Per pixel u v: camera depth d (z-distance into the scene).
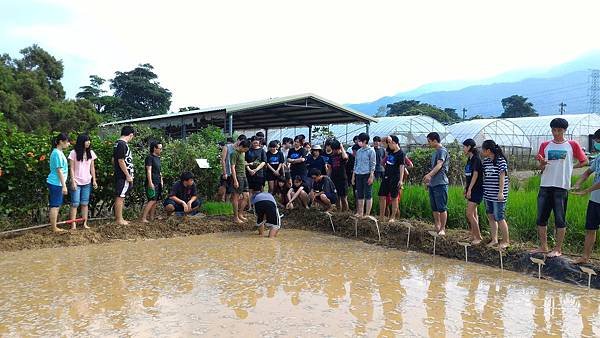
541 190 7.75
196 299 6.16
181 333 5.02
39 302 6.00
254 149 12.56
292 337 4.94
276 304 6.00
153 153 11.05
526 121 47.34
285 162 14.38
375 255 8.85
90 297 6.21
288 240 10.17
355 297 6.34
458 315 5.71
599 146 7.24
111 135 13.25
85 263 7.99
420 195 11.35
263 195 10.55
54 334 5.00
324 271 7.64
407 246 9.51
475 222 8.69
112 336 4.94
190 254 8.74
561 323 5.50
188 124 20.84
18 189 10.14
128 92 58.47
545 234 7.80
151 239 10.09
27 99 31.75
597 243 8.23
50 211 9.57
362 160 10.87
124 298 6.18
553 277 7.34
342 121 23.98
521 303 6.19
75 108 33.16
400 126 35.53
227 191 12.91
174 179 13.12
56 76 37.22
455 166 20.33
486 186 8.41
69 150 10.70
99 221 11.18
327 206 12.04
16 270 7.51
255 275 7.34
